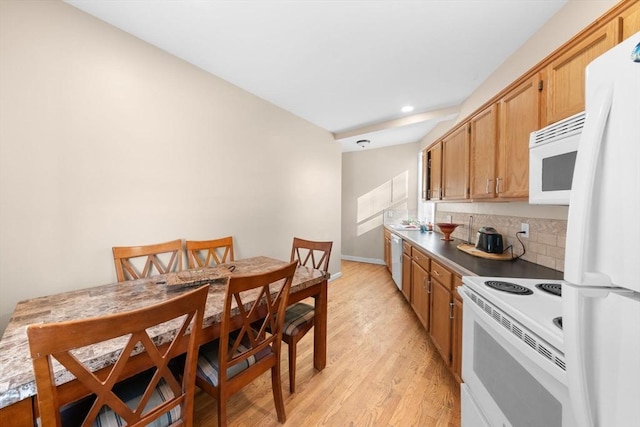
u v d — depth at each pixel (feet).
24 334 3.10
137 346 3.02
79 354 2.72
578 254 1.78
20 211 4.55
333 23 5.52
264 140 9.53
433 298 7.13
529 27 5.69
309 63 7.13
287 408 5.11
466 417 3.94
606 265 1.66
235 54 6.68
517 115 5.23
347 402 5.27
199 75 7.29
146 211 6.25
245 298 4.42
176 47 6.37
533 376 2.60
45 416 2.20
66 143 5.01
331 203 13.62
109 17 5.32
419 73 7.71
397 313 9.70
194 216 7.27
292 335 5.38
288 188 10.76
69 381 2.57
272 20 5.42
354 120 11.92
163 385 3.58
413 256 9.26
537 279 4.36
